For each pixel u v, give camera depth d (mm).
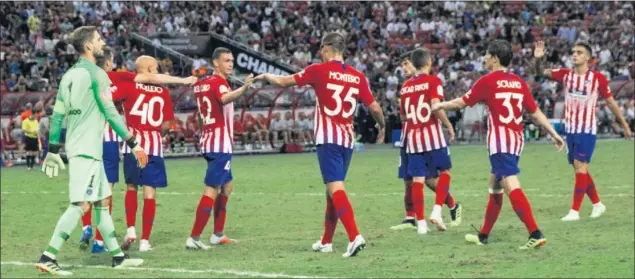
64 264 24391
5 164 69375
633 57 113375
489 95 25594
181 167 63750
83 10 95625
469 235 26891
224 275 21578
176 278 21328
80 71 22266
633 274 21094
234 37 98750
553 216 33812
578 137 32719
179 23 98375
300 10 107562
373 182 49531
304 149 81438
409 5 113875
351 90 24609
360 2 111250
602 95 33219
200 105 27031
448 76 105000
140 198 42938
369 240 27844
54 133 22578
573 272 21500
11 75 84750
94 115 22359
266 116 81438
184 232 31641
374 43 106938
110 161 27453
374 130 90625
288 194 44000
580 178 32625
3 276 22578
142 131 26688
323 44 24891
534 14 118625
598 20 118312
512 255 24203
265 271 22125
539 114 26047
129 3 98188
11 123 73688
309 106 82688
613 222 31188
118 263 23406
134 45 91500
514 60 107875
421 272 21688
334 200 24453
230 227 32531
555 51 109938
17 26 90938
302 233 30484
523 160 63250
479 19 113750
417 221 29719
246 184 49500
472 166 58781
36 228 33812
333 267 22609
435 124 29578
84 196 22234
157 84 27109
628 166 56250
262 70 95062
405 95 29906
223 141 26812
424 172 29688
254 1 104562
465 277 20969
